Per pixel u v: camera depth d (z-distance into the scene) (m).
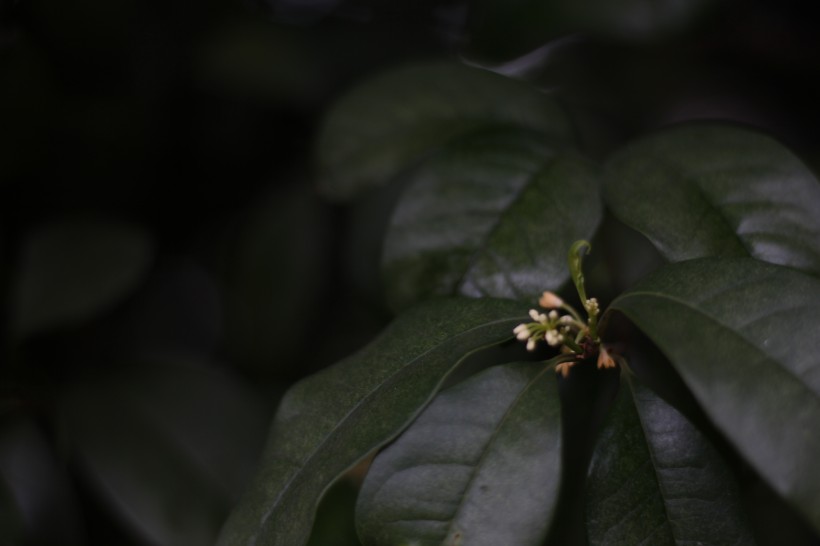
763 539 0.57
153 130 0.81
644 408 0.47
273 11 0.82
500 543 0.44
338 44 0.75
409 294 0.51
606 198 0.51
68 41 0.76
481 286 0.50
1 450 0.66
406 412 0.45
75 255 0.67
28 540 0.66
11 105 0.73
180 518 0.62
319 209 0.76
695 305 0.44
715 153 0.51
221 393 0.65
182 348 0.86
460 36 0.77
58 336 0.77
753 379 0.43
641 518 0.46
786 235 0.49
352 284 0.70
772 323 0.44
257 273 0.76
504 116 0.57
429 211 0.52
